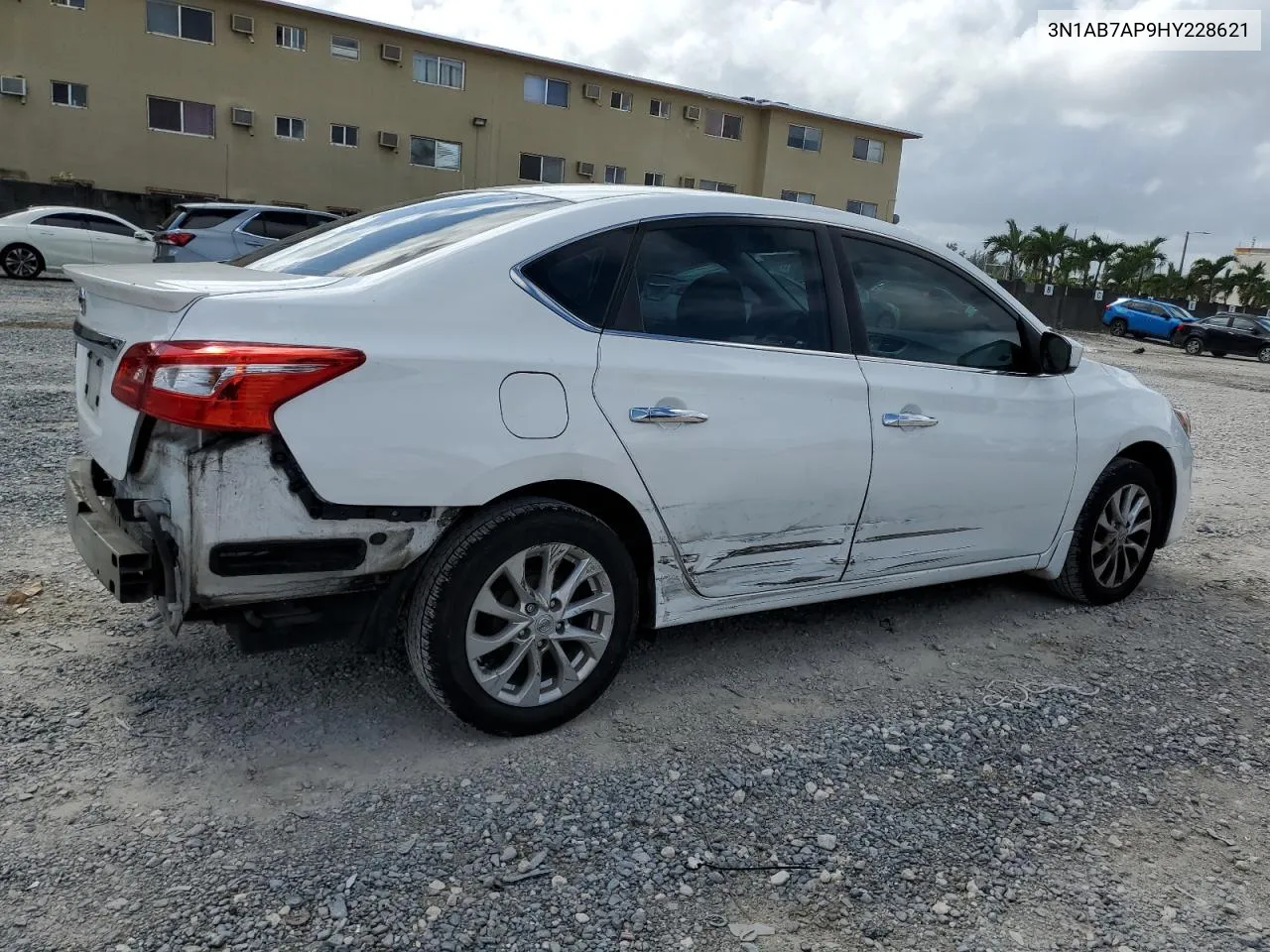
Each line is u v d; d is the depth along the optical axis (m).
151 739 2.90
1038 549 4.29
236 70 29.06
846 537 3.61
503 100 32.78
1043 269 49.44
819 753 3.09
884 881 2.48
